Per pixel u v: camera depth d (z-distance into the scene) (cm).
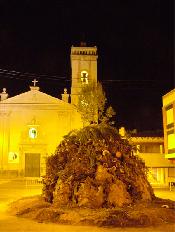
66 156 1908
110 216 1462
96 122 2059
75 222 1471
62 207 1673
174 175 3616
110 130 1944
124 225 1416
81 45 5103
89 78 4891
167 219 1512
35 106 4900
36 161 4803
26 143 4816
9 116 4872
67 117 4884
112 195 1667
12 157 4791
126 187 1741
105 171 1727
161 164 3844
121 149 1903
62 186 1748
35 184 3875
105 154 1805
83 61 4962
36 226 1429
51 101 4909
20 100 4897
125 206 1644
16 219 1591
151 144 4566
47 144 4825
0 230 1357
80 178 1745
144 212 1514
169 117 3581
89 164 1781
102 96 2119
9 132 4847
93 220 1459
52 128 4872
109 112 2027
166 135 3650
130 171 1823
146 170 1961
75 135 1961
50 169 1919
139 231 1334
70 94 4972
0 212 1798
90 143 1867
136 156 1966
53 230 1352
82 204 1656
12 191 3048
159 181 4044
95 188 1686
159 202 1789
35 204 1770
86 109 2119
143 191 1788
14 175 4734
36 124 4853
